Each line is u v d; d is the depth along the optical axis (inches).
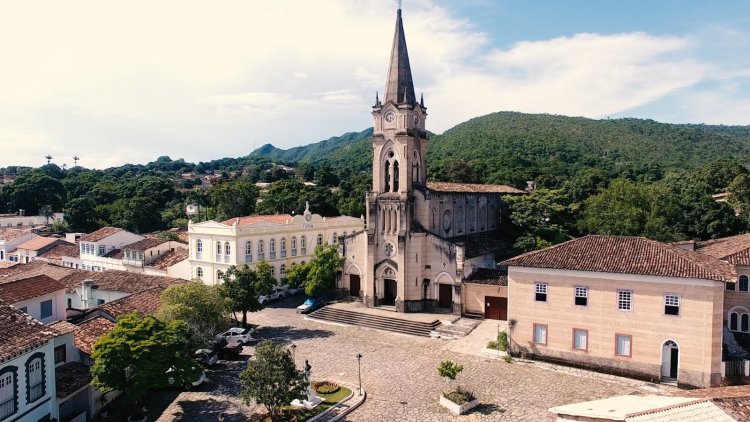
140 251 2827.3
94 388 1244.5
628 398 1083.3
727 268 1451.8
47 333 1115.3
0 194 4968.0
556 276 1523.1
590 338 1478.8
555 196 2987.2
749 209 3149.6
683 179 4138.8
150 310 1679.4
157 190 5689.0
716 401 784.3
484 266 2363.4
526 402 1269.7
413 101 2204.7
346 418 1206.3
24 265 2598.4
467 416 1199.6
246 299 1882.4
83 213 4323.3
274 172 7396.7
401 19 2239.2
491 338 1795.0
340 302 2320.4
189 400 1326.3
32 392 1061.8
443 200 2352.4
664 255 1444.4
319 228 2952.8
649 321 1393.9
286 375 1141.7
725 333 1699.1
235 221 2603.3
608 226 2657.5
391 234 2167.8
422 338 1845.5
